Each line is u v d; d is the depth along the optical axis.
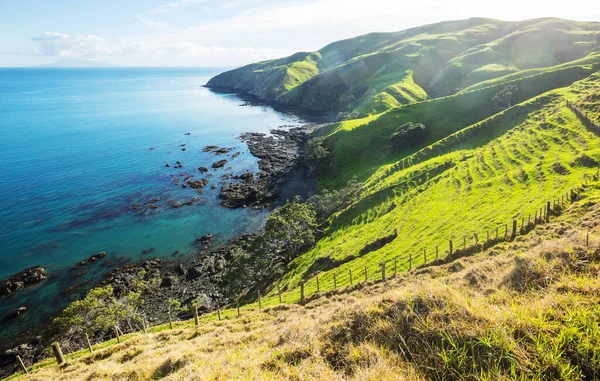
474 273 14.70
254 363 9.14
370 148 116.19
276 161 125.38
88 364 24.66
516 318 7.06
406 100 173.75
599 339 6.02
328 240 64.50
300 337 9.93
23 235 72.00
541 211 39.88
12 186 97.50
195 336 26.73
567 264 9.89
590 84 93.81
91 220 79.56
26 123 184.38
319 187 103.44
